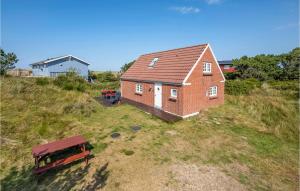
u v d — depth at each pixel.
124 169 8.04
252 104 17.70
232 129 12.62
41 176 7.59
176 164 8.44
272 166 8.67
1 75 26.25
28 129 11.76
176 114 15.23
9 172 7.89
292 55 39.97
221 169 8.19
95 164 8.42
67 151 9.57
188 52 17.08
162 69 17.92
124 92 23.61
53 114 14.40
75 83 25.72
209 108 16.94
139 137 11.18
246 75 39.34
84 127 12.76
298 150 10.39
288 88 27.58
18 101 16.03
